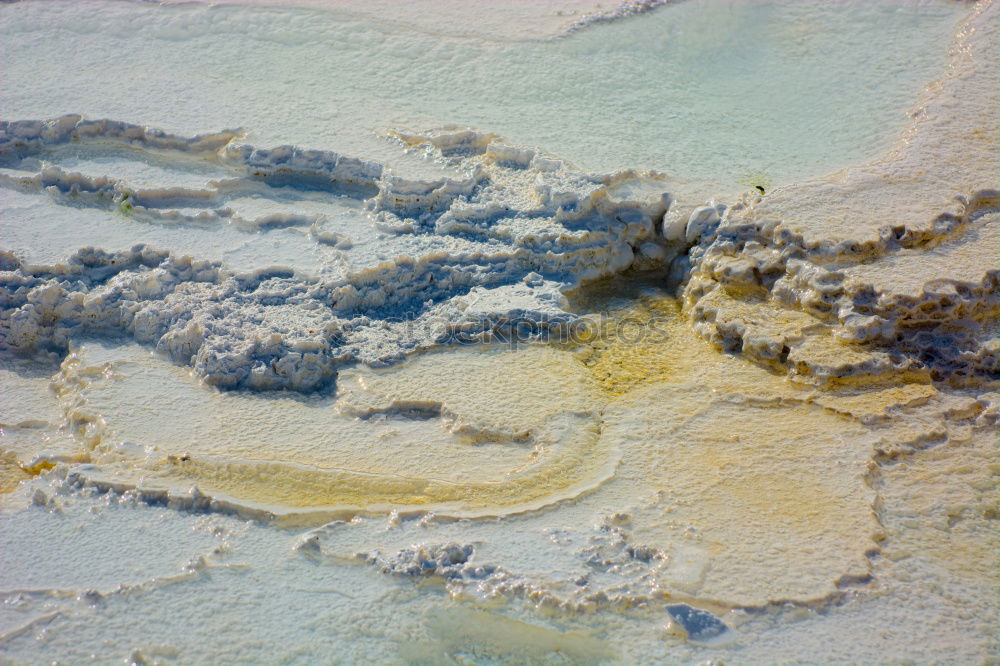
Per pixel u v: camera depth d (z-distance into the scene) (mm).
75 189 5918
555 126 6445
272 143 6113
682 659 3406
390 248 5402
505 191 5793
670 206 5590
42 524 3939
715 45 7488
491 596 3625
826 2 8047
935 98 6457
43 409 4742
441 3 8234
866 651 3393
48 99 6625
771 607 3549
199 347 4902
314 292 5133
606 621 3553
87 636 3465
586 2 8219
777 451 4297
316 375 4793
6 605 3562
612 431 4465
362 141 6199
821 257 5020
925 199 5332
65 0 8156
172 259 5316
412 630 3547
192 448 4355
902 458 4258
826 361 4664
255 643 3469
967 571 3697
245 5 8008
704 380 4773
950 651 3377
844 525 3889
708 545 3809
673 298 5441
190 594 3645
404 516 3998
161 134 6199
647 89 6922
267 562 3797
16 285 5168
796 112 6613
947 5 7879
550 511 4016
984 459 4223
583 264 5484
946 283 4785
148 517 3992
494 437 4449
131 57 7340
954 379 4656
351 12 7965
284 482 4191
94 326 5164
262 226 5668
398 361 4883
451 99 6789
